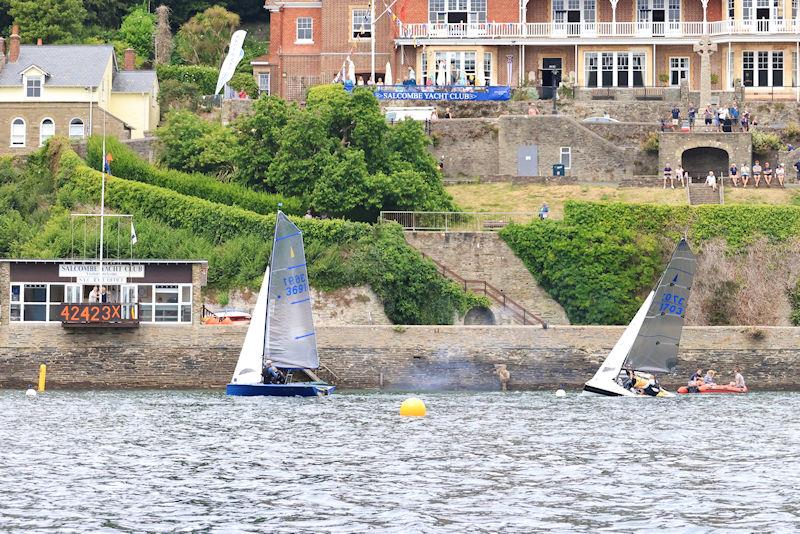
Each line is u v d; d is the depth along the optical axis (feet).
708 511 487.61
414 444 647.15
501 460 597.93
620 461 596.70
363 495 514.68
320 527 461.37
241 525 463.83
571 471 569.23
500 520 472.44
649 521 471.21
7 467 565.12
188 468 571.69
